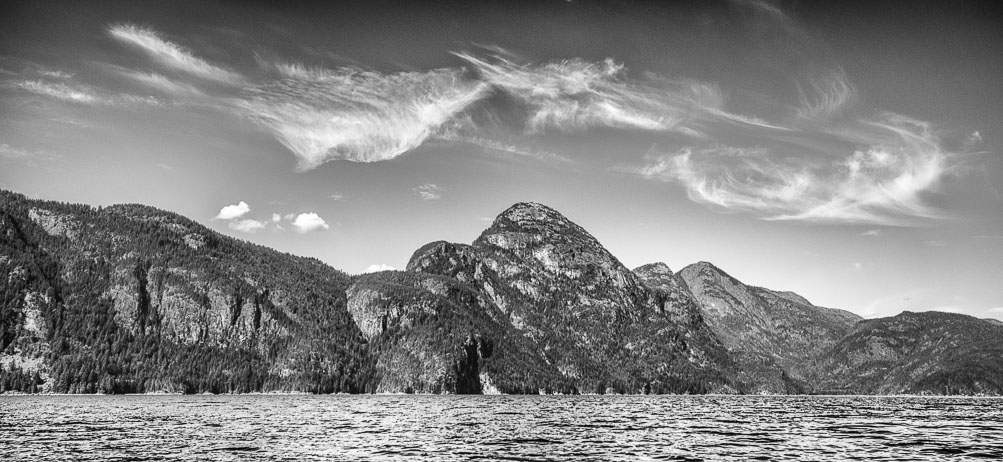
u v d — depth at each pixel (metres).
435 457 111.12
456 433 150.12
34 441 127.94
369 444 127.44
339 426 165.25
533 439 138.25
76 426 158.75
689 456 113.75
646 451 119.62
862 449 124.06
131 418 185.38
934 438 144.62
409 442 131.25
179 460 104.94
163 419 182.62
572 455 114.25
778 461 108.81
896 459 111.69
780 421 194.12
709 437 144.12
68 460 104.75
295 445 124.62
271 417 194.88
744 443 132.62
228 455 110.88
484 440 136.00
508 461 107.12
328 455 112.19
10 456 108.69
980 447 127.94
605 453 116.88
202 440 131.12
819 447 126.69
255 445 124.00
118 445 122.56
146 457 108.06
